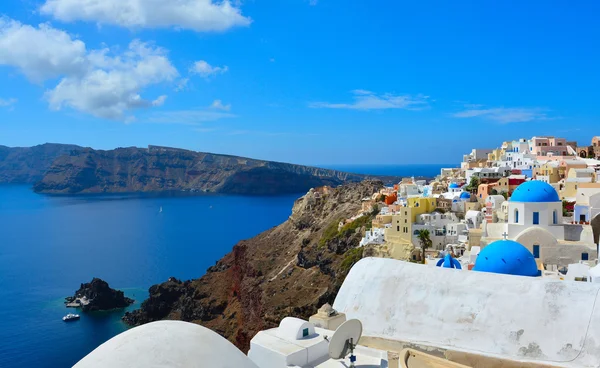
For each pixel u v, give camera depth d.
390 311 20.34
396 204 113.00
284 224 181.62
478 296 19.14
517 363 16.75
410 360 15.95
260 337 18.91
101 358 11.98
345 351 17.16
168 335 12.84
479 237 70.75
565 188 88.00
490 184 107.94
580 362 16.25
